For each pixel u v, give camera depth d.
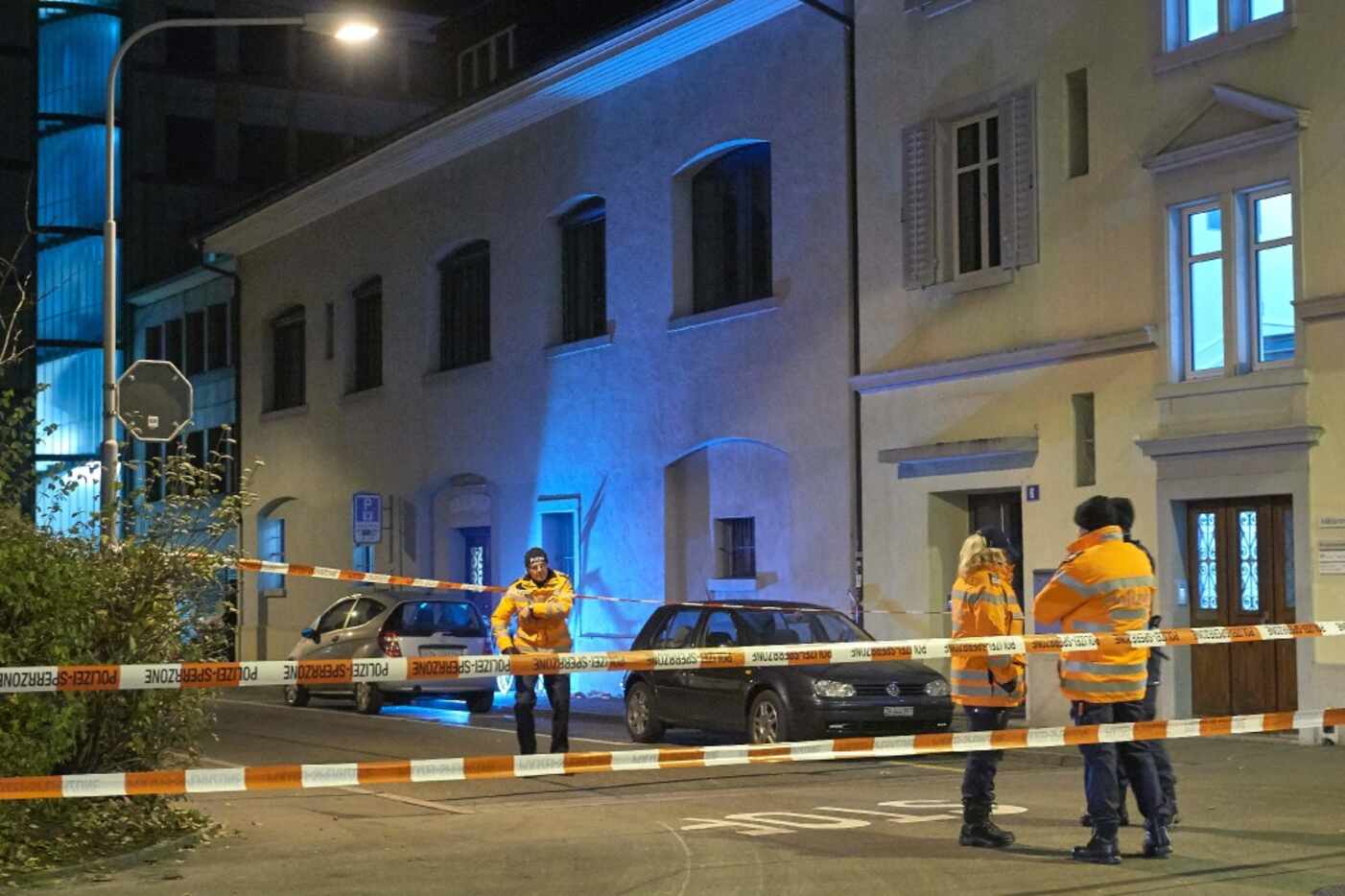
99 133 49.09
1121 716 10.33
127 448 47.16
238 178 49.59
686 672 18.75
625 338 27.97
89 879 10.08
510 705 26.75
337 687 26.00
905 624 22.33
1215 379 18.41
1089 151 20.11
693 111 26.47
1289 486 17.55
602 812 13.20
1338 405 17.17
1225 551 18.53
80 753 11.47
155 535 12.28
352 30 21.11
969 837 10.96
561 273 30.27
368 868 10.49
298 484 38.97
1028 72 20.89
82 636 11.09
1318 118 17.53
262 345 40.81
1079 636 10.30
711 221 26.75
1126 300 19.59
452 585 17.38
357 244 36.56
